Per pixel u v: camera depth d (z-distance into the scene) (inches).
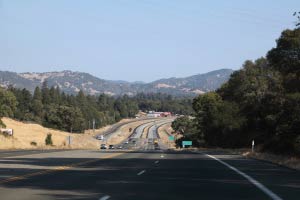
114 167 1101.1
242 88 3253.0
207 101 4485.7
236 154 2014.0
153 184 745.0
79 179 812.0
